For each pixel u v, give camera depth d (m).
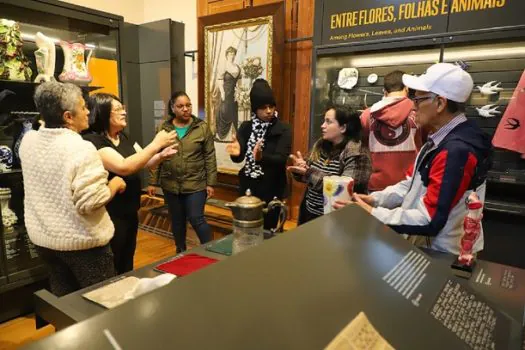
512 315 0.77
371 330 0.57
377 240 0.82
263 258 0.61
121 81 2.70
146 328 0.43
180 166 2.65
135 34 4.63
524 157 2.26
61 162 1.38
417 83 1.14
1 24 2.06
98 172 1.41
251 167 2.49
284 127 2.49
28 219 1.51
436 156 1.10
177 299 0.48
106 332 0.42
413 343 0.59
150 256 3.23
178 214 2.76
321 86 2.99
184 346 0.43
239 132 2.65
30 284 2.30
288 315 0.52
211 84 4.15
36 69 2.44
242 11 3.74
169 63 4.38
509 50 2.33
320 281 0.62
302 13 3.50
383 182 2.16
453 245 1.12
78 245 1.45
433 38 2.39
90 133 1.80
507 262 2.39
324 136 1.68
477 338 0.67
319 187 1.65
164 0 4.64
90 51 2.51
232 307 0.50
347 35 2.74
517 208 2.27
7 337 2.05
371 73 2.89
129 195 1.91
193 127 2.70
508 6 2.14
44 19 2.41
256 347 0.46
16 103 2.36
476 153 1.06
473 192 1.03
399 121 2.04
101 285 0.88
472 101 2.48
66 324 0.72
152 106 4.67
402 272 0.75
